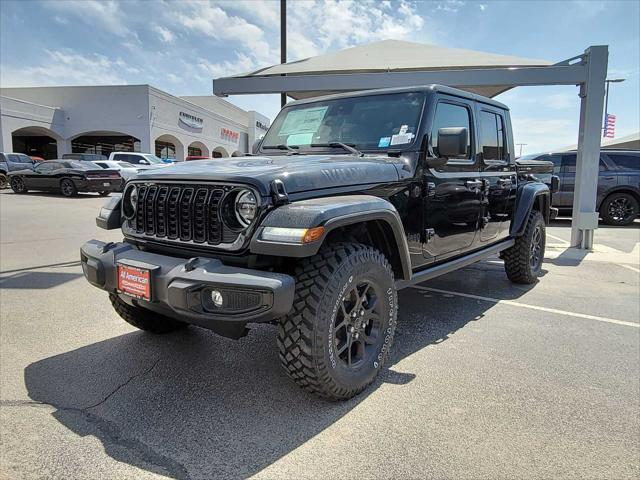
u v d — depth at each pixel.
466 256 4.29
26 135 37.78
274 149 4.03
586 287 5.54
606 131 28.62
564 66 7.27
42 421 2.53
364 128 3.75
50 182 17.80
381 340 2.99
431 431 2.45
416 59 7.61
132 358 3.36
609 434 2.43
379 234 3.10
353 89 7.31
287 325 2.50
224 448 2.30
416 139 3.47
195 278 2.36
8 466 2.15
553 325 4.16
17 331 3.86
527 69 7.09
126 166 20.83
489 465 2.17
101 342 3.65
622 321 4.28
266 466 2.16
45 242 8.16
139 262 2.67
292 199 2.54
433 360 3.37
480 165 4.36
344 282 2.57
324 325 2.49
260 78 7.61
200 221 2.65
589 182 7.83
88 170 17.25
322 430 2.46
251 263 2.49
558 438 2.39
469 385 2.97
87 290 5.08
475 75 7.09
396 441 2.35
